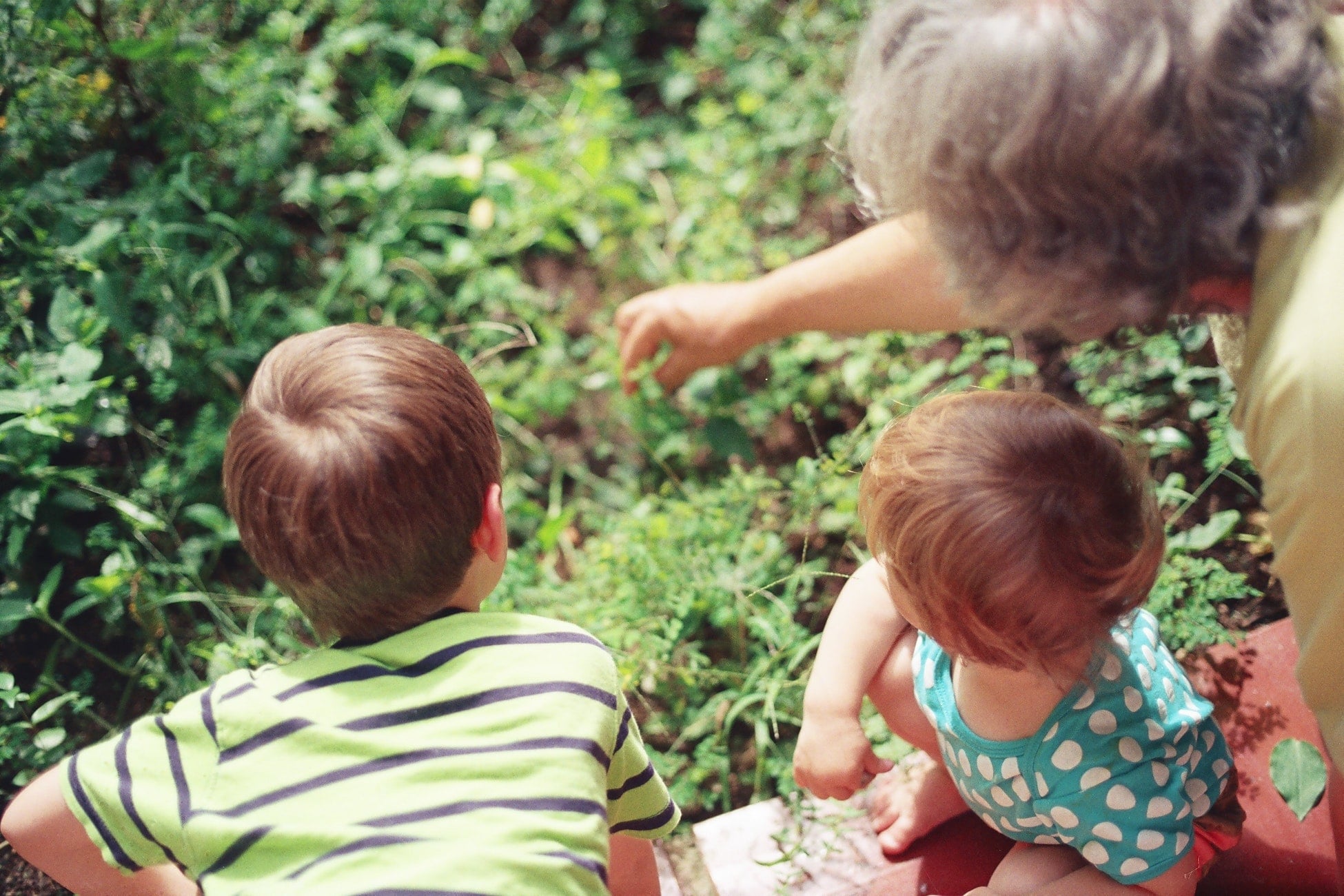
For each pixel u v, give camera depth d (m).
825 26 2.99
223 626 2.10
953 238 0.98
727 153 2.87
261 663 1.97
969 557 1.09
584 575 2.16
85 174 2.37
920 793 1.63
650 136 3.03
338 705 1.09
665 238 2.83
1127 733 1.26
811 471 2.11
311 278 2.64
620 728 1.22
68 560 2.17
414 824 1.03
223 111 2.58
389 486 1.11
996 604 1.10
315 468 1.10
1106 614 1.14
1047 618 1.11
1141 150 0.86
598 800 1.10
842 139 1.50
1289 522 0.95
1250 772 1.65
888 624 1.48
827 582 2.17
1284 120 0.88
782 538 2.19
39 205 2.31
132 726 1.17
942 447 1.14
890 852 1.63
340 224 2.77
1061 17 0.86
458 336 2.63
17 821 1.17
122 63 2.49
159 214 2.40
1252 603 1.96
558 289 2.76
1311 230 0.89
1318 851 1.56
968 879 1.59
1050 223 0.92
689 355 2.22
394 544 1.12
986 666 1.20
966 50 0.89
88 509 2.15
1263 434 0.94
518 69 3.17
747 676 1.96
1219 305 1.03
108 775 1.13
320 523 1.11
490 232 2.75
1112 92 0.84
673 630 1.87
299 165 2.79
